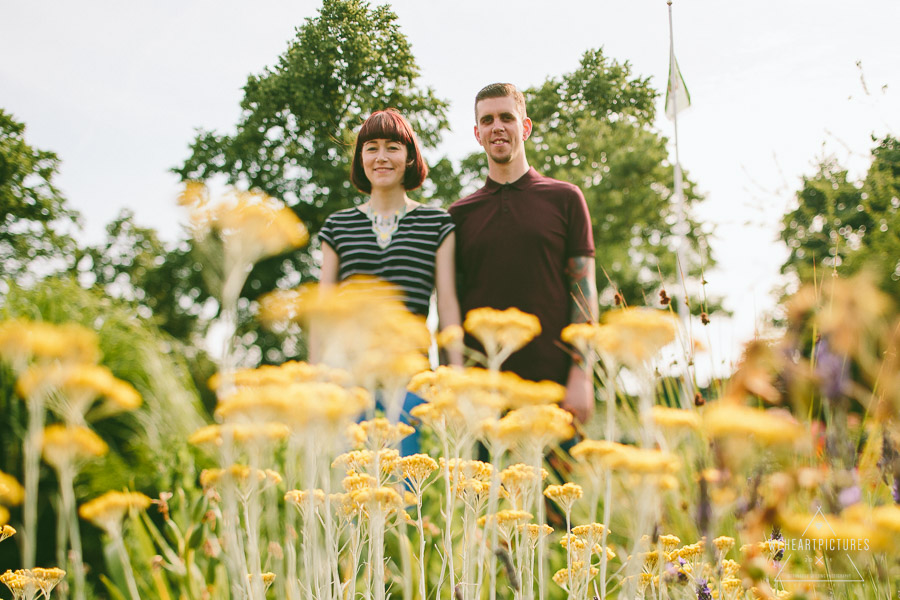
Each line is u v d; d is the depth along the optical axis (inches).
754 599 47.4
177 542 79.0
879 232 233.5
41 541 111.7
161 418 147.3
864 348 35.5
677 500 63.3
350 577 58.6
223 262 39.3
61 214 555.5
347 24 406.0
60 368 41.2
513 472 55.5
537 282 105.6
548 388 46.4
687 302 84.8
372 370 45.6
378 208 107.7
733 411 31.0
